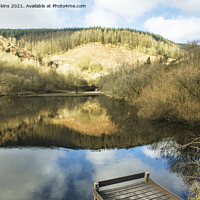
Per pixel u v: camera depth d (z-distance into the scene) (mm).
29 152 10180
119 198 4910
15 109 26469
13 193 6129
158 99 17625
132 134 13867
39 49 177250
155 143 11633
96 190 5160
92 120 19250
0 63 72312
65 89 85188
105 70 138625
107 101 38500
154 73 26297
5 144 11633
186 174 7359
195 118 14719
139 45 161750
